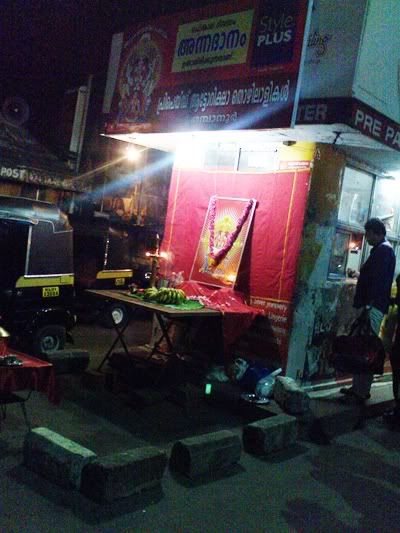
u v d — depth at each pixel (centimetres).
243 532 356
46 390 467
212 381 637
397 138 563
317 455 514
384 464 515
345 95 491
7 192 1305
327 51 508
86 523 339
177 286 700
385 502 434
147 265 1239
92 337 973
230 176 689
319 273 639
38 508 350
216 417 582
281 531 365
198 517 366
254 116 526
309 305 631
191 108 590
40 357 668
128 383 621
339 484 455
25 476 393
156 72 639
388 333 802
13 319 700
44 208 750
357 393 639
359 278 633
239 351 661
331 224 643
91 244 1080
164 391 605
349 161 656
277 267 629
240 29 549
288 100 498
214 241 688
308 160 608
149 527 345
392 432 612
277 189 636
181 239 741
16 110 1477
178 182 755
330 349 674
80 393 609
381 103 530
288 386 571
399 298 651
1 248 698
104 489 360
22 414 520
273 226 637
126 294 638
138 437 501
